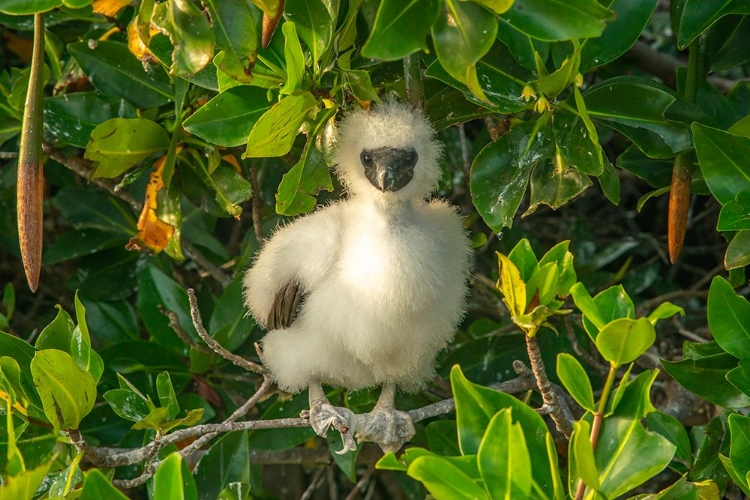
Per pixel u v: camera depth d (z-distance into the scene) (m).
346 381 10.00
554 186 8.75
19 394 7.82
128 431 10.55
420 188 9.67
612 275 12.83
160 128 9.82
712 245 14.76
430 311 9.38
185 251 12.10
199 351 10.79
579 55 7.90
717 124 9.35
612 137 12.79
